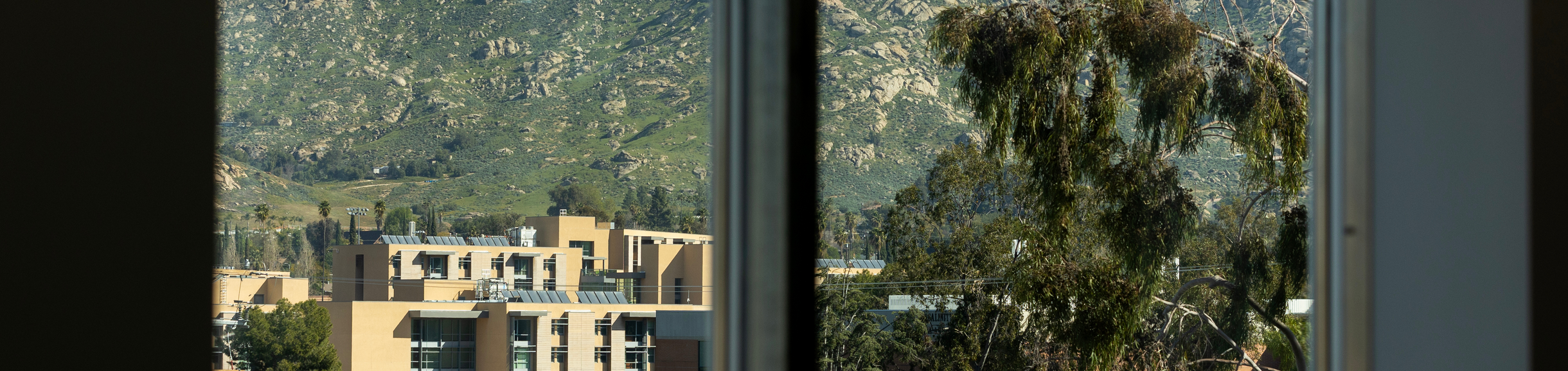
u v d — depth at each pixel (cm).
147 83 68
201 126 71
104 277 67
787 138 147
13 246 63
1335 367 171
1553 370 135
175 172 70
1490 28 139
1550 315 134
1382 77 158
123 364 67
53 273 65
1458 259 144
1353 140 163
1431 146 149
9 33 63
